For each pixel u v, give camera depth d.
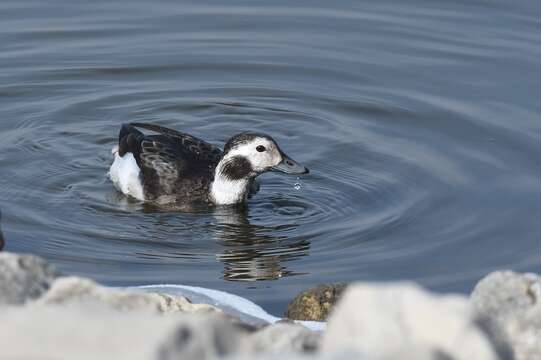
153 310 6.89
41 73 19.66
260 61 20.28
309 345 6.93
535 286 7.33
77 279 7.04
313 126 18.52
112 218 15.66
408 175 16.55
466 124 17.88
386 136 17.88
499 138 17.39
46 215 15.51
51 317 5.69
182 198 16.52
